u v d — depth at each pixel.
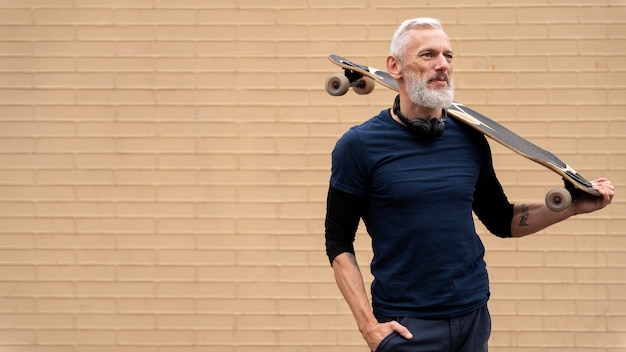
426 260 4.22
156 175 7.43
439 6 7.30
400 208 4.23
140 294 7.49
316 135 7.35
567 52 7.29
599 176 7.30
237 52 7.36
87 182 7.46
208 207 7.43
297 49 7.33
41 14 7.41
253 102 7.36
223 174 7.41
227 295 7.45
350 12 7.30
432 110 4.29
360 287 4.32
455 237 4.22
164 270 7.47
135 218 7.46
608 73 7.29
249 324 7.45
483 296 4.35
